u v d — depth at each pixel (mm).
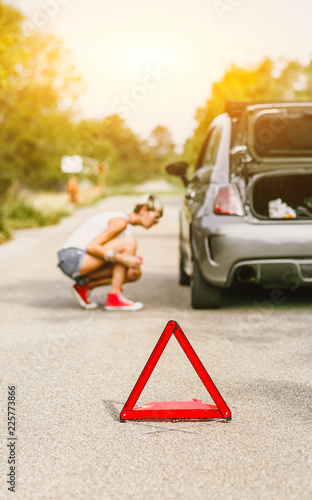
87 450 3570
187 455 3488
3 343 6051
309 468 3314
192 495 3031
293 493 3045
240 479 3191
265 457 3455
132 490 3086
